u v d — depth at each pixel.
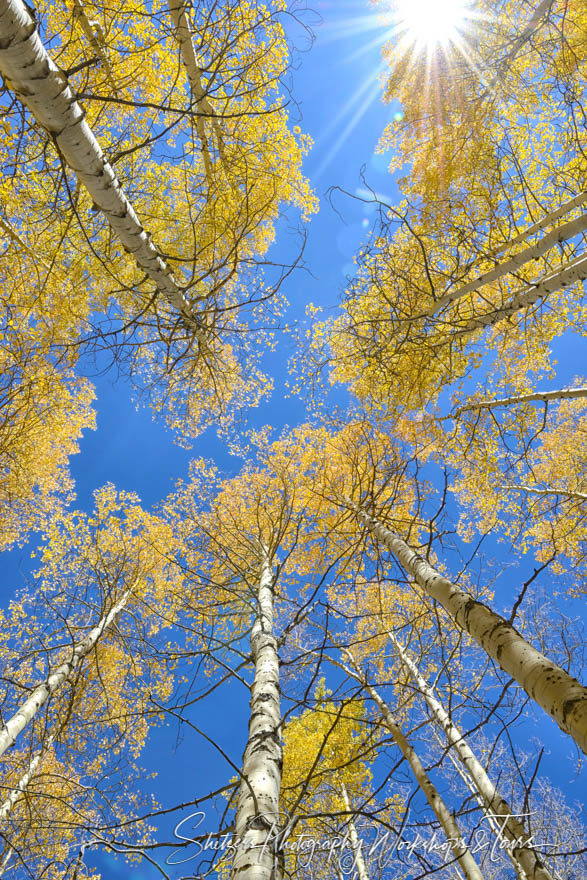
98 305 5.54
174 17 3.88
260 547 6.22
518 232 5.89
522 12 6.15
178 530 8.23
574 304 6.81
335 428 7.52
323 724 6.52
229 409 7.16
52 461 8.21
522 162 6.71
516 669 2.08
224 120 5.47
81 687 5.93
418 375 6.70
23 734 6.00
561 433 8.94
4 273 4.53
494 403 6.52
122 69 4.46
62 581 7.25
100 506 8.18
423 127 8.26
